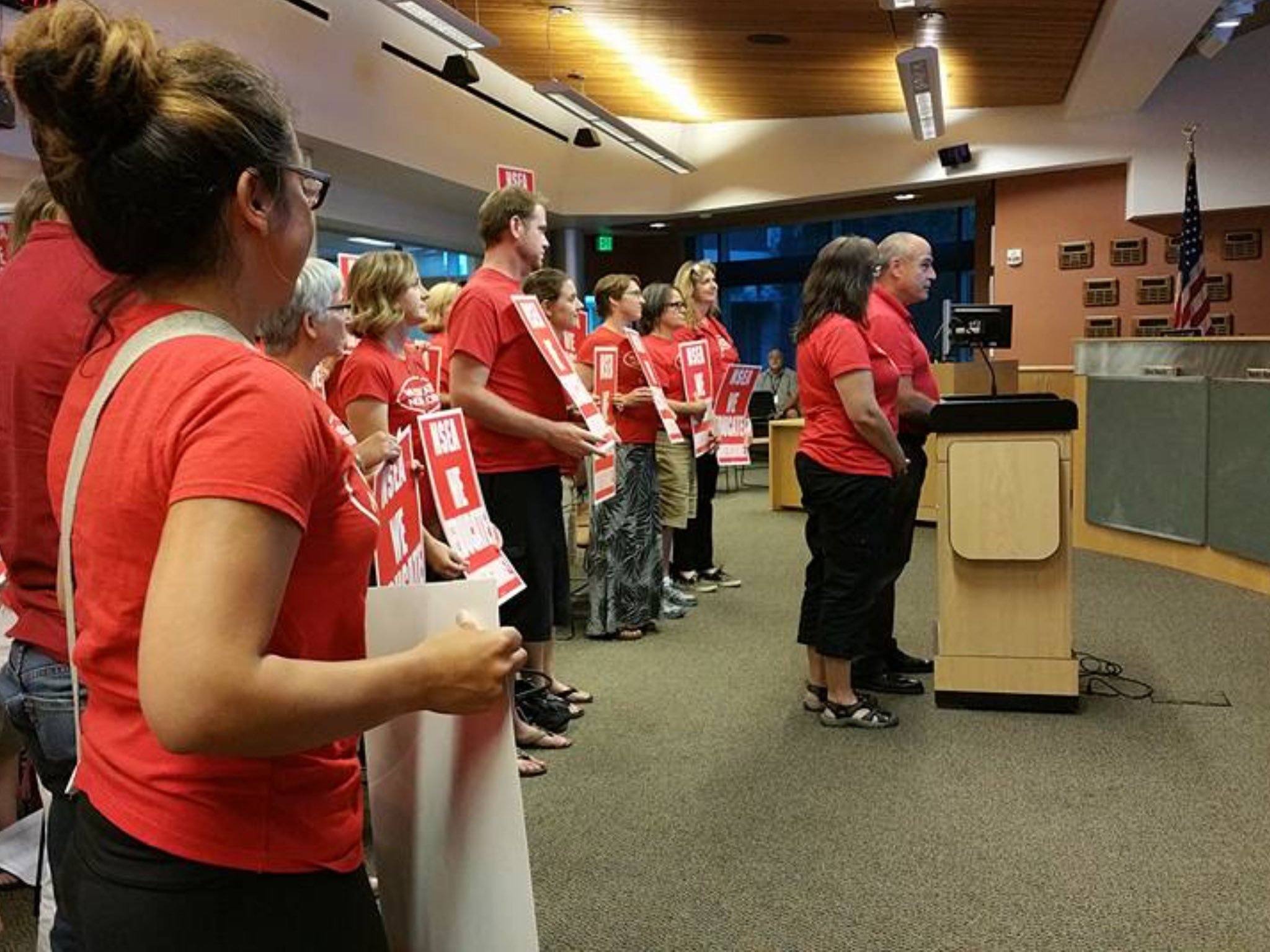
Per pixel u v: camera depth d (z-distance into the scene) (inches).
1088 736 119.6
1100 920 80.8
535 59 287.3
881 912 82.8
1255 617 171.2
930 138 330.3
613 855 93.2
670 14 244.2
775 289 469.1
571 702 134.1
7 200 179.8
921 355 138.4
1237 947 76.9
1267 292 317.7
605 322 174.7
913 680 139.0
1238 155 305.4
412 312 111.7
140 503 29.3
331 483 31.9
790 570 222.2
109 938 30.2
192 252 31.1
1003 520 125.9
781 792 106.0
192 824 30.0
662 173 388.2
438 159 293.6
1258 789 104.0
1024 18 242.1
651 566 168.4
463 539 97.9
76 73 29.0
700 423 183.2
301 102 232.2
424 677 30.9
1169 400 208.4
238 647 26.7
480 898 38.0
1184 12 223.3
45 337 49.4
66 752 50.9
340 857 33.5
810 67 293.6
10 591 52.8
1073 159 326.0
